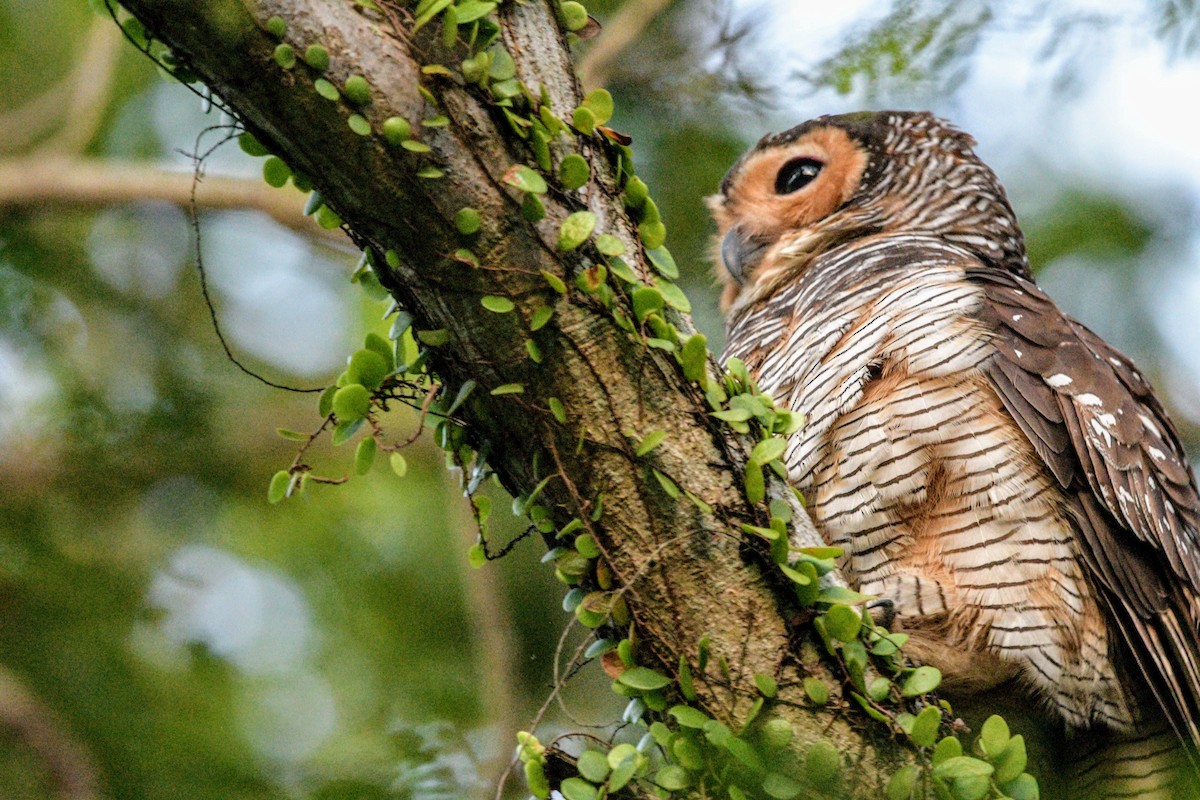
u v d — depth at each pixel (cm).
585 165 523
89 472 1125
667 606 534
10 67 1259
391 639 1113
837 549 543
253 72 493
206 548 1156
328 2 501
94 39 1214
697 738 526
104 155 1276
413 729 965
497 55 521
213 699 995
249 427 1221
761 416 552
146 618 1034
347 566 1165
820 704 529
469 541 1080
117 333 1243
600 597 537
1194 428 1376
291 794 932
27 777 913
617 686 534
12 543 1037
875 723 535
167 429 1173
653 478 532
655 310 534
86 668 964
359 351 548
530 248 519
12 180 1186
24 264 1203
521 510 551
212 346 1264
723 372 567
